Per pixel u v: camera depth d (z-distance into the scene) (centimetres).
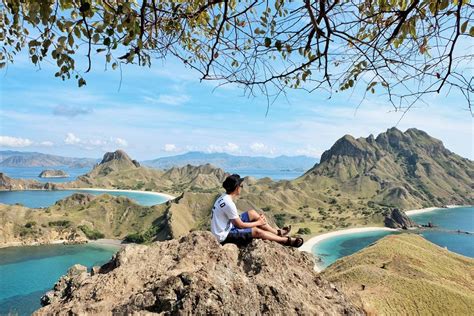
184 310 573
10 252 14712
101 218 19575
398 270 9006
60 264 13212
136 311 596
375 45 537
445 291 7381
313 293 757
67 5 512
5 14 644
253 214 886
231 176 866
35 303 9194
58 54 518
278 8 596
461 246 18525
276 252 805
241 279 662
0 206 17938
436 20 505
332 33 516
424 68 504
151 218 19750
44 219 17812
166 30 609
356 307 826
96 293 659
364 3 568
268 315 633
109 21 519
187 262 714
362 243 18688
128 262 743
